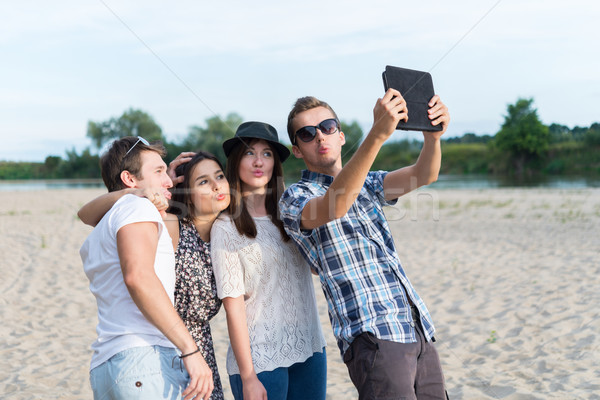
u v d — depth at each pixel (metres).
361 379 1.97
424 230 10.46
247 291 2.20
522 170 48.75
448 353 3.86
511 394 3.08
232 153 2.30
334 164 2.30
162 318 1.64
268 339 2.17
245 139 2.27
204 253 2.20
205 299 2.16
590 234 8.96
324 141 2.25
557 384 3.19
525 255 7.41
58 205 17.23
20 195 23.00
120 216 1.74
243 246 2.17
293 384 2.29
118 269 1.74
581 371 3.37
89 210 1.91
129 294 1.72
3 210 15.59
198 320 2.16
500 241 8.74
